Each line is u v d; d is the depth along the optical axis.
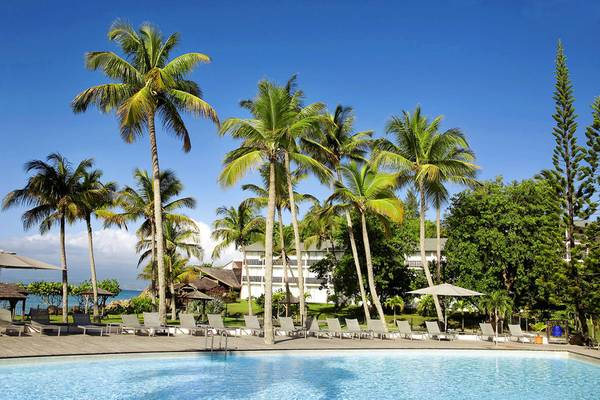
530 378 14.80
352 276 35.31
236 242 39.22
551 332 26.66
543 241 27.22
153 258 32.78
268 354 16.75
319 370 14.70
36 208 26.91
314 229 39.41
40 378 11.78
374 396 11.74
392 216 24.14
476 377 14.75
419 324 34.25
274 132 18.53
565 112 24.31
